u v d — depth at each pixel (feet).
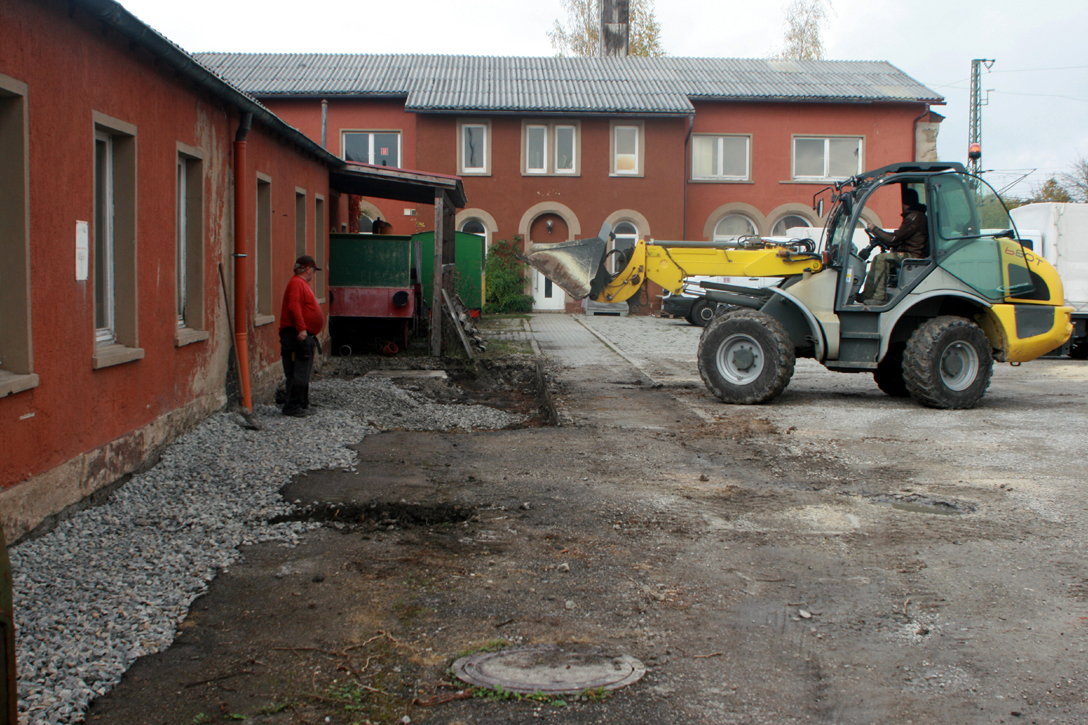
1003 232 35.27
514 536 17.57
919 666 12.05
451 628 13.10
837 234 37.24
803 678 11.68
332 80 100.78
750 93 101.65
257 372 32.73
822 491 21.43
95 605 13.37
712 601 14.32
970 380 34.35
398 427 31.71
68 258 17.57
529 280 100.94
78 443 17.98
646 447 26.43
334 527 18.01
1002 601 14.40
